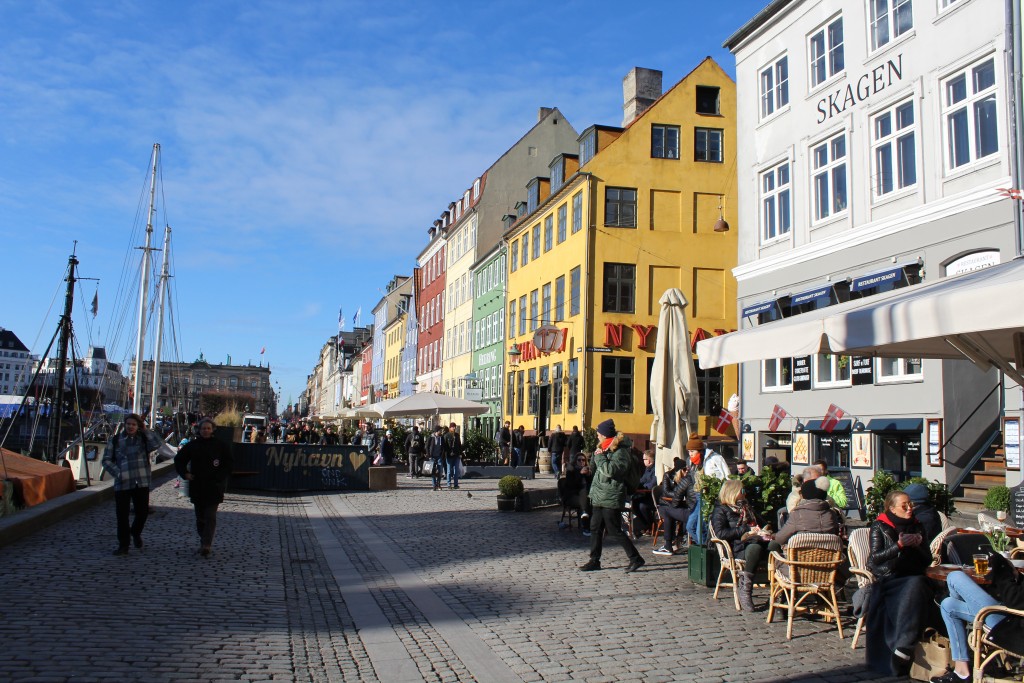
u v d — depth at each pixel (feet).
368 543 44.14
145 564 33.99
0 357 429.38
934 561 24.77
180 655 21.38
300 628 25.21
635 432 113.80
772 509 33.45
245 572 33.86
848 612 27.91
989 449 53.62
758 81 76.89
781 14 73.10
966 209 53.01
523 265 145.79
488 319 166.50
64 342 80.59
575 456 49.67
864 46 63.21
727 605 29.22
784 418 71.10
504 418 150.82
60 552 35.60
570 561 38.40
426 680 20.33
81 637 22.38
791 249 70.44
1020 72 48.98
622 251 117.08
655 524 44.83
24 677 18.80
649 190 118.93
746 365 76.95
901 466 58.95
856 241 62.75
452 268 205.05
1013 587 19.74
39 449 90.58
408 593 30.96
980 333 27.35
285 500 70.59
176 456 37.37
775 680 20.66
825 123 67.31
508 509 60.54
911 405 57.36
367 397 352.69
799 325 26.86
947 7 55.52
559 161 132.57
